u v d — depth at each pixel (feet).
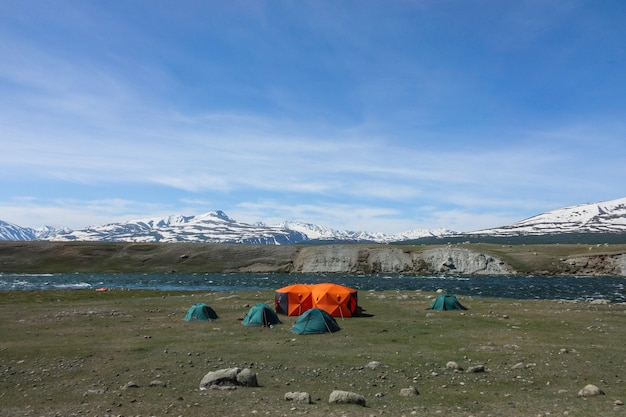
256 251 577.43
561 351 80.89
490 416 44.29
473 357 77.25
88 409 46.21
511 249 553.23
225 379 57.57
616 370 67.10
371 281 372.38
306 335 100.89
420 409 46.88
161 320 125.70
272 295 205.16
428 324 118.01
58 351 81.87
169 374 64.28
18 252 545.44
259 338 97.14
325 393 54.08
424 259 515.50
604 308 153.89
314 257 543.80
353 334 102.22
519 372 65.82
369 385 58.59
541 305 164.35
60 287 311.27
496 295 247.91
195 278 419.54
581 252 515.91
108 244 605.31
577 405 48.55
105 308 153.69
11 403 49.21
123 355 78.43
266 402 48.85
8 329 109.29
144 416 43.57
